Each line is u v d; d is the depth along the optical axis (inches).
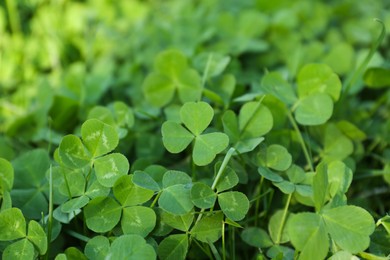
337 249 11.6
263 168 12.5
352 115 15.2
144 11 22.9
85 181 12.1
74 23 21.2
